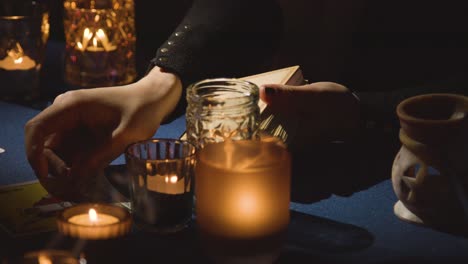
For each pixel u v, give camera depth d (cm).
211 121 98
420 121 90
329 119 108
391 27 146
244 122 98
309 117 107
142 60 147
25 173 106
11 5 134
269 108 105
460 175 92
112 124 105
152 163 91
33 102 128
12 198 99
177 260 89
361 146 112
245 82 100
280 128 106
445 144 90
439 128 90
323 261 89
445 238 93
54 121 101
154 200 92
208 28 120
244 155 88
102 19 132
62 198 99
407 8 144
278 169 84
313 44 147
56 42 159
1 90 129
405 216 96
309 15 145
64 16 136
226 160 88
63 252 83
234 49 121
